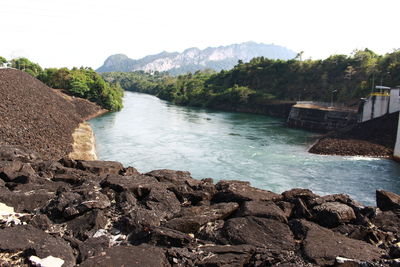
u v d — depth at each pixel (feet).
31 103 139.85
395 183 94.12
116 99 302.04
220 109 368.89
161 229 23.53
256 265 20.25
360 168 110.32
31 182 32.86
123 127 185.06
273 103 328.90
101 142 138.62
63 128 134.82
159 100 461.78
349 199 30.89
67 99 247.29
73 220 25.23
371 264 19.15
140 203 28.96
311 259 20.40
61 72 311.47
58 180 35.17
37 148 87.45
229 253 21.02
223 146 139.95
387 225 26.76
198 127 198.80
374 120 170.40
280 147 143.74
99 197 27.71
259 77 400.47
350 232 25.08
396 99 173.88
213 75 513.86
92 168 41.39
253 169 103.60
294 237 23.85
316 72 355.36
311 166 110.73
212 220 25.75
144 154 118.62
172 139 151.84
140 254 20.12
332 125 213.46
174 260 20.29
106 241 22.31
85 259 20.04
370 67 300.20
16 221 23.97
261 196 30.45
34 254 19.52
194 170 99.81
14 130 92.43
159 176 37.24
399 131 122.21
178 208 28.68
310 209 29.12
